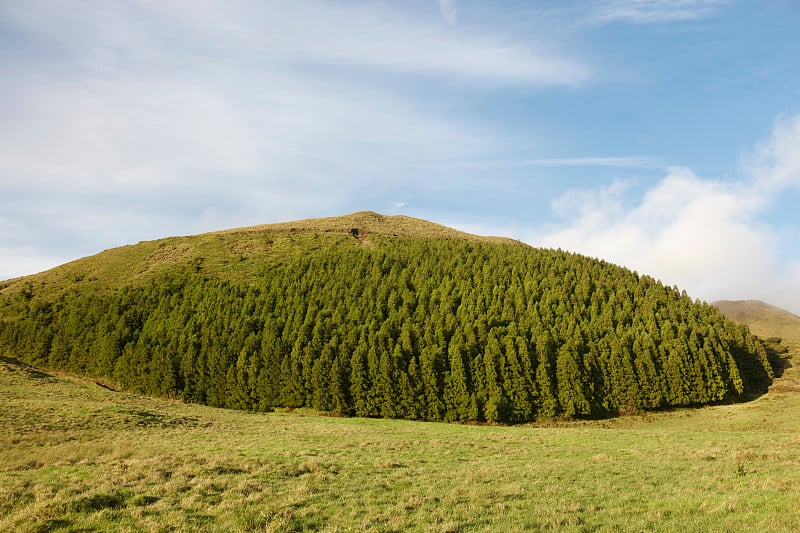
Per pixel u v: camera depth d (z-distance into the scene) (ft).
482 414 221.87
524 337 249.96
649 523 44.86
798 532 39.52
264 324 279.08
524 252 404.16
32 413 117.29
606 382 235.20
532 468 79.30
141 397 195.31
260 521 46.42
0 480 59.31
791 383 270.87
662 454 96.94
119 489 55.72
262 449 92.68
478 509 51.75
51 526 43.98
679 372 236.63
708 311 332.39
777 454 86.94
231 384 246.06
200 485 58.75
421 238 474.49
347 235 456.86
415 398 228.02
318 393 232.12
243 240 429.79
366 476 69.82
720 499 52.47
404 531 44.39
